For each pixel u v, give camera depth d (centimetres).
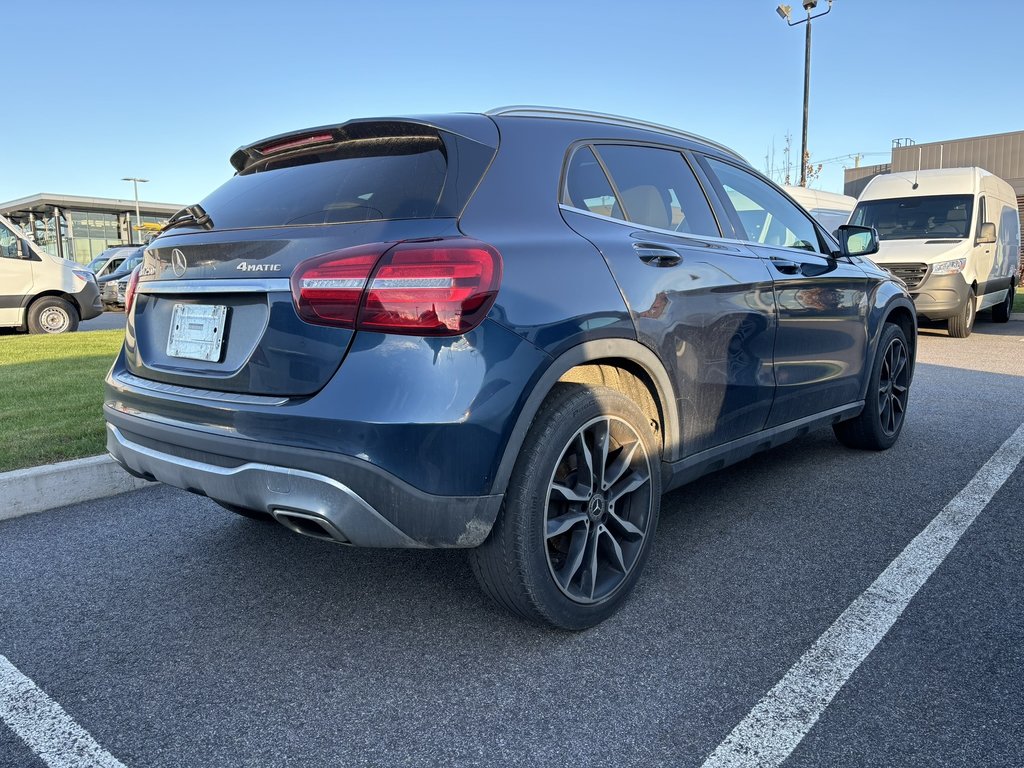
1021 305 1712
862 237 408
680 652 239
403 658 237
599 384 262
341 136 261
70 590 286
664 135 321
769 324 328
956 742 194
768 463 445
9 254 1161
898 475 418
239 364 226
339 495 201
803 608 266
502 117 262
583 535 246
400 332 202
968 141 2970
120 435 261
